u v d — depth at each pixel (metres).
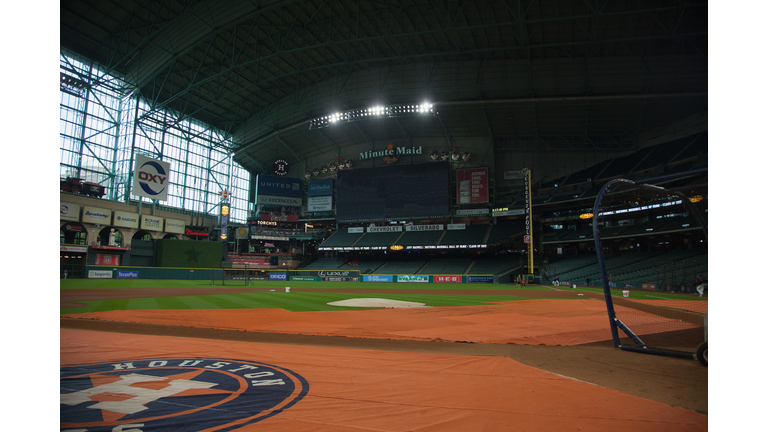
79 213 44.31
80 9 37.31
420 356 6.62
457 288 37.19
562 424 3.61
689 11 32.22
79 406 4.04
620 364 6.16
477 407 4.07
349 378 5.16
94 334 9.06
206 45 40.78
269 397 4.36
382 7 36.03
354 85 47.66
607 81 39.50
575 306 17.06
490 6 35.06
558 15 35.22
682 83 37.66
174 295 22.67
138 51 42.97
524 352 7.16
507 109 45.31
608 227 46.25
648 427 3.56
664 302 18.14
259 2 34.22
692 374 5.51
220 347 7.36
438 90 45.00
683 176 7.80
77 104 45.28
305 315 13.51
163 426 3.52
